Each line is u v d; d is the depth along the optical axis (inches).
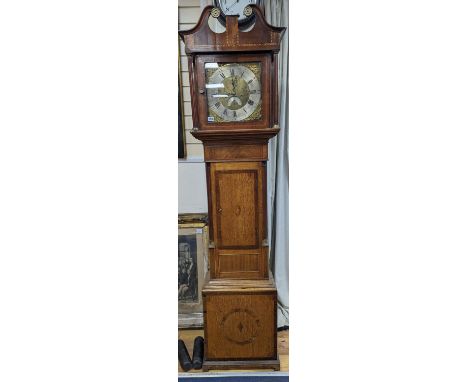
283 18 81.0
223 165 83.6
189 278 92.6
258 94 80.7
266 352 86.4
